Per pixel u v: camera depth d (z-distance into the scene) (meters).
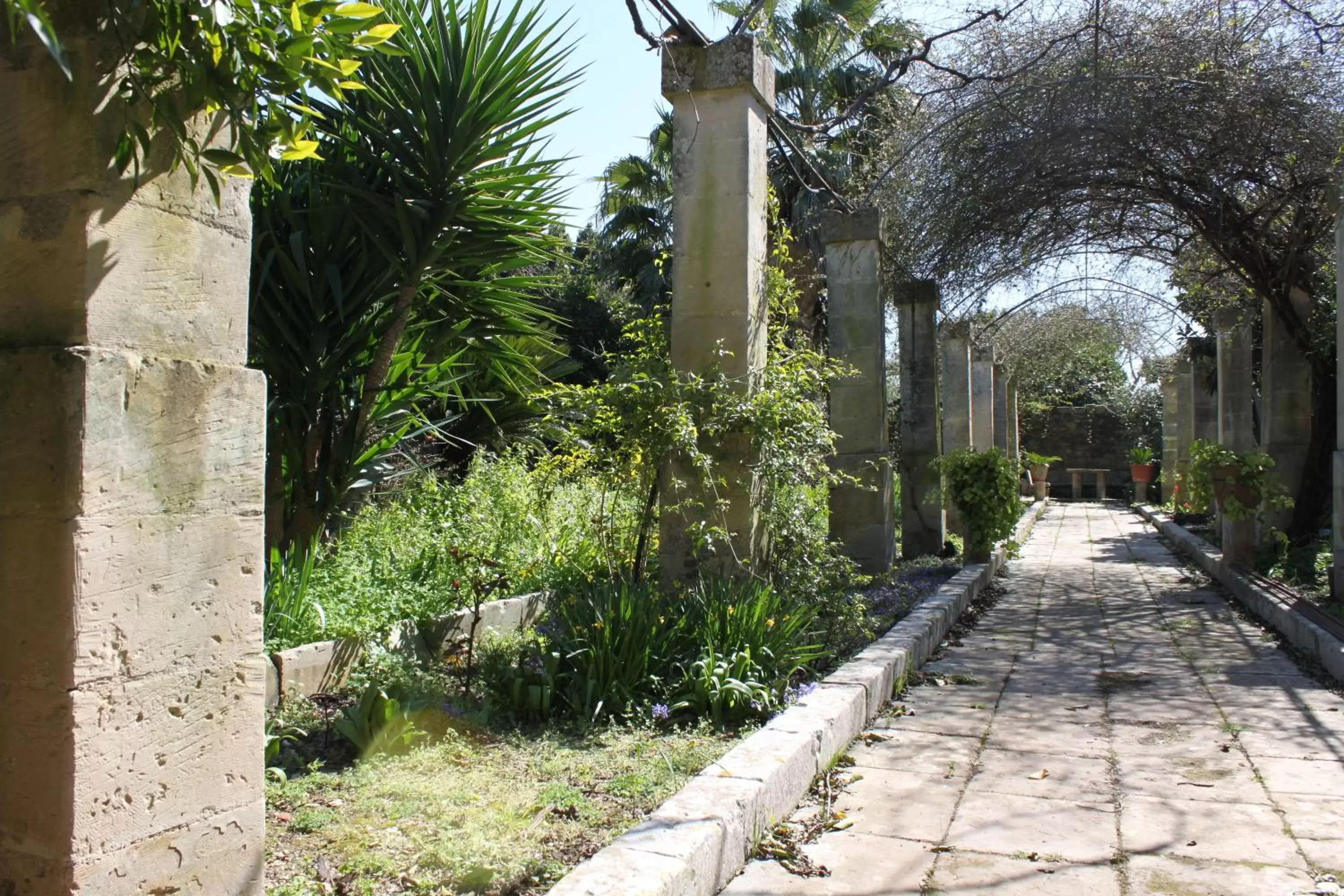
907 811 3.36
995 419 19.00
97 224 1.76
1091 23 7.84
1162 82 7.79
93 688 1.75
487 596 5.41
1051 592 9.21
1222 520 9.62
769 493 5.41
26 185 1.79
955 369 13.20
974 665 5.90
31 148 1.78
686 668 4.18
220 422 1.98
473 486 7.39
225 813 1.99
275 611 4.37
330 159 5.23
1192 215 9.02
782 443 5.18
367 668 4.33
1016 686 5.31
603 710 4.02
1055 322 17.17
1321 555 8.70
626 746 3.62
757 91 5.41
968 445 13.14
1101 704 4.90
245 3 1.75
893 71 8.09
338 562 5.32
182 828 1.90
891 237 9.28
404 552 5.95
